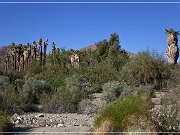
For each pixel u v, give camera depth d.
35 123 15.14
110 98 22.66
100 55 48.41
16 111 19.59
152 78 28.80
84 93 23.92
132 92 23.23
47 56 50.62
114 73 32.19
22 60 54.25
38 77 35.78
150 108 12.82
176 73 21.83
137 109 11.38
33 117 17.25
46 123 14.90
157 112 11.83
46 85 26.12
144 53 29.92
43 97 23.70
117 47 48.47
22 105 20.48
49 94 24.59
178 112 12.66
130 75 29.45
